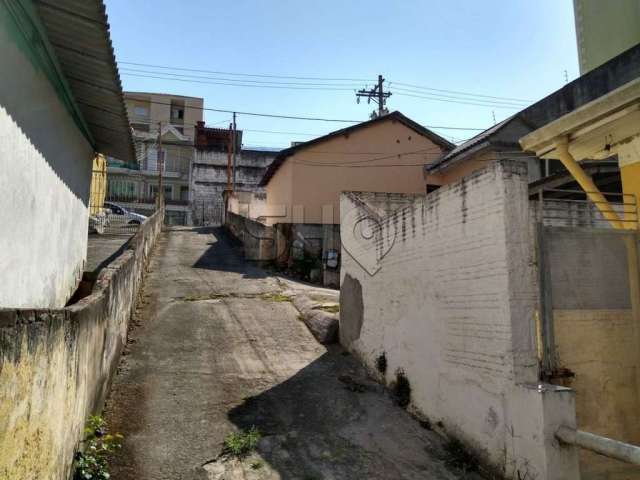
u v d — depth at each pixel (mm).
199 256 17391
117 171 38031
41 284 6387
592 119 5547
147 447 5250
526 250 4914
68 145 7539
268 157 35000
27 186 5543
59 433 3477
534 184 8734
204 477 4816
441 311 5973
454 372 5629
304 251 16297
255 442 5527
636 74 6840
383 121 19172
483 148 14109
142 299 11312
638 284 5316
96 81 6602
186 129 50344
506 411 4723
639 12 7250
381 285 7801
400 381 6961
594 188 5945
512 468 4582
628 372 5121
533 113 10055
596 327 5094
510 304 4766
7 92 4742
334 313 10523
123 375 7074
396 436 5883
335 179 18656
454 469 5125
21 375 2561
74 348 3936
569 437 4152
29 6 4992
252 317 10547
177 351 8281
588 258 5199
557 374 4824
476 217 5344
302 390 7160
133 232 19516
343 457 5355
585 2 8430
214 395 6730
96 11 4895
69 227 7922
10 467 2443
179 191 39719
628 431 5000
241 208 23734
